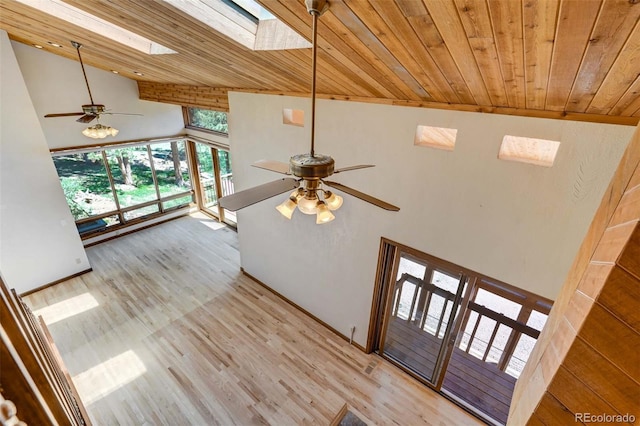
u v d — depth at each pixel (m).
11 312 0.77
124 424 3.21
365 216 3.43
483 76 1.82
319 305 4.46
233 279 5.54
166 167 7.39
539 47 1.32
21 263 4.90
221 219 7.71
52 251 5.17
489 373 3.75
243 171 4.69
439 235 2.91
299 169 1.55
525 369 1.51
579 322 0.69
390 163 3.03
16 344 0.76
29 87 5.08
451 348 3.39
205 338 4.27
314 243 4.14
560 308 1.20
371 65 2.12
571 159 2.11
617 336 0.63
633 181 0.71
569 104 1.91
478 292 3.65
